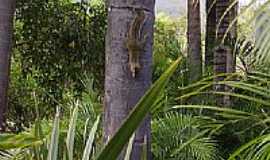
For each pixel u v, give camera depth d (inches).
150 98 31.6
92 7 294.4
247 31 94.5
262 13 74.4
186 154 173.9
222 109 86.7
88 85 224.4
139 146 108.0
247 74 95.3
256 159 83.0
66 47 294.8
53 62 297.0
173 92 197.3
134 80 108.5
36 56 297.7
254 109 147.0
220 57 218.4
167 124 178.2
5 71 204.7
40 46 296.5
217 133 171.2
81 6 293.4
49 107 295.7
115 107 109.7
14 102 294.8
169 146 177.6
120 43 108.2
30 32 294.7
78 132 149.9
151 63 110.3
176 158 175.6
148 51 109.3
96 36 293.7
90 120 170.7
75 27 292.5
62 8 293.9
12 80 298.4
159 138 179.3
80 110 180.4
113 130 109.3
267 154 83.0
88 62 294.5
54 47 295.7
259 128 158.9
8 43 204.5
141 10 107.3
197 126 151.2
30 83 299.1
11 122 293.1
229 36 203.5
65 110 189.0
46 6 292.0
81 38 293.6
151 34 109.7
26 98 295.3
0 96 204.5
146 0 108.0
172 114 179.0
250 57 109.5
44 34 294.8
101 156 31.8
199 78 224.8
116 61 109.0
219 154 177.0
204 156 171.0
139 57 107.8
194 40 267.6
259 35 78.5
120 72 108.9
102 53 294.0
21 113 295.1
